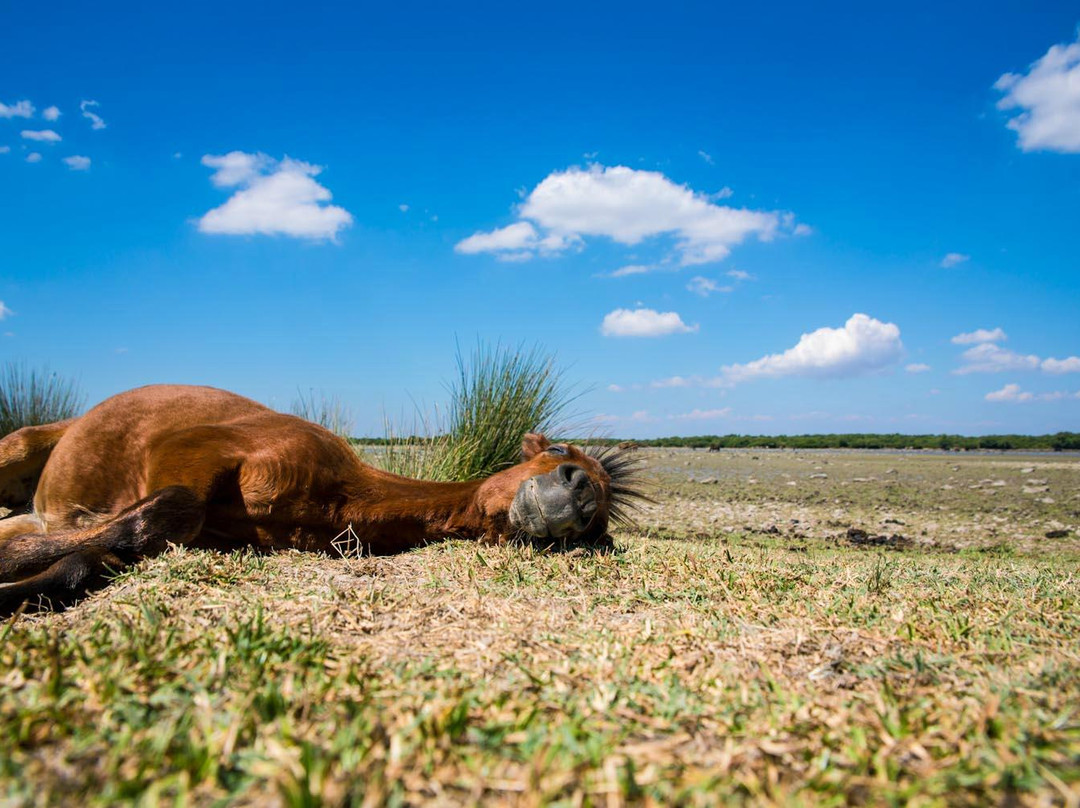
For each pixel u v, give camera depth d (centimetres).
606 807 43
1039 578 126
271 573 101
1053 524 279
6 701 55
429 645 73
